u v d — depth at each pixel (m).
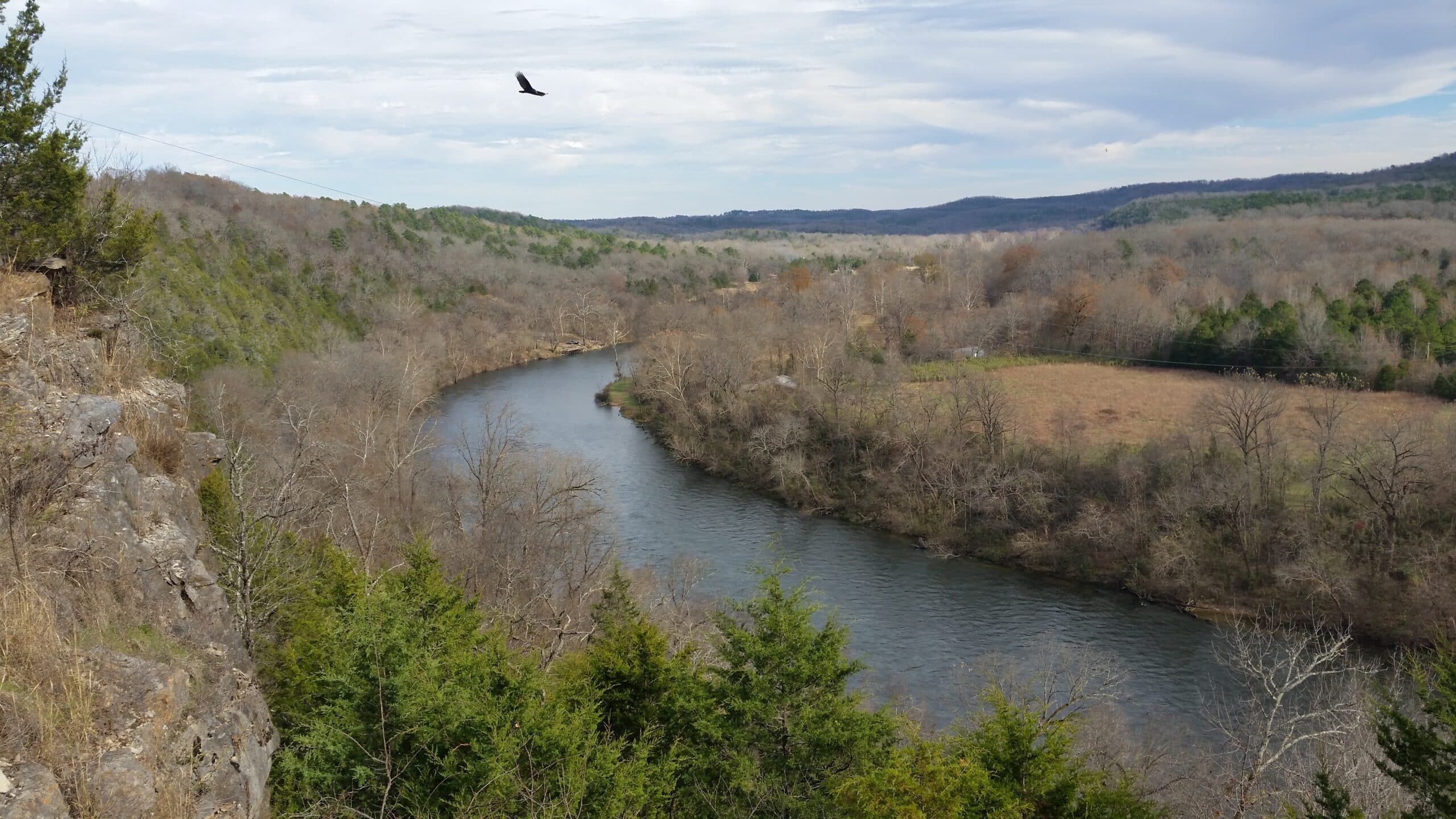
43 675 12.11
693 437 73.62
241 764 14.48
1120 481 53.44
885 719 18.72
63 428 16.55
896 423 64.25
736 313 102.69
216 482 24.09
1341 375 64.56
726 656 19.67
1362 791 21.52
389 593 19.08
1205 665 39.41
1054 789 15.14
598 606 31.56
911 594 48.19
